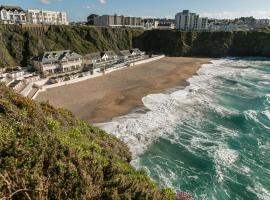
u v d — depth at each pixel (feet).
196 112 134.31
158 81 211.82
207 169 83.51
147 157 89.66
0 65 243.60
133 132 108.68
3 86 56.90
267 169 83.82
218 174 80.89
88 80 214.48
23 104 51.01
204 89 183.52
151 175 79.41
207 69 270.05
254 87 189.78
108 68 254.27
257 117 126.21
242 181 77.82
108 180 33.19
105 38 401.90
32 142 33.45
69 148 35.35
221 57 386.32
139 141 100.73
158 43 435.12
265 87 189.88
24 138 33.83
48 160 31.07
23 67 252.42
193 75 236.63
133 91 180.55
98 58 290.97
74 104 151.74
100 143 61.11
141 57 342.85
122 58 319.47
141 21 635.25
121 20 589.73
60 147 35.12
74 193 28.12
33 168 28.68
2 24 289.12
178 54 410.93
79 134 55.36
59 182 28.50
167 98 161.07
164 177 78.79
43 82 196.13
